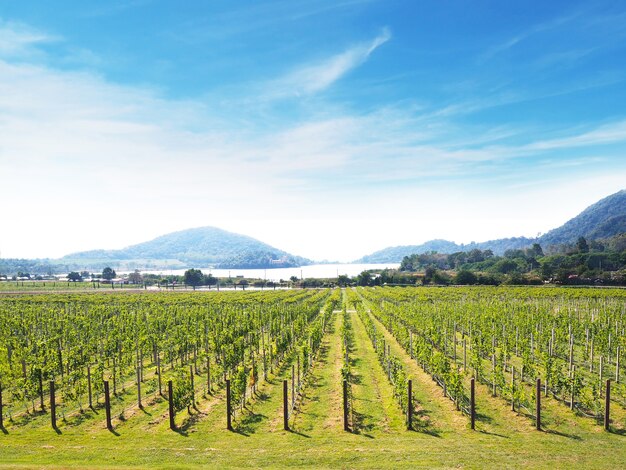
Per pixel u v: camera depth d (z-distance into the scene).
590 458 15.59
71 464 15.51
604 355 30.94
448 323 41.84
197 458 16.08
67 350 34.44
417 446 16.98
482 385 25.45
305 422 20.05
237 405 21.66
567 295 72.38
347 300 84.31
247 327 38.31
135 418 20.89
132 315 47.31
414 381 26.72
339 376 28.27
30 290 111.00
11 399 22.08
